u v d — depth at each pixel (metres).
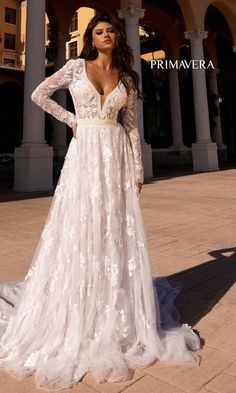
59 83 2.07
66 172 2.13
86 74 2.01
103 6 18.08
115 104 2.06
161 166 21.55
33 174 9.61
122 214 2.09
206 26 22.38
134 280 2.03
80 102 2.05
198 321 2.35
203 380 1.70
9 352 1.94
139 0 12.74
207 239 4.51
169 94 24.12
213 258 3.72
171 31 21.75
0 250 4.12
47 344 1.89
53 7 16.20
